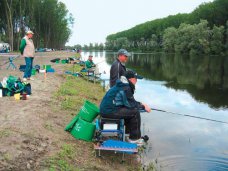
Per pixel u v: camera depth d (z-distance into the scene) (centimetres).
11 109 968
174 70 3762
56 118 960
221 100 1738
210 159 835
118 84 793
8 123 822
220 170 769
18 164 611
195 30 7881
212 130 1108
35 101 1109
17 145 688
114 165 748
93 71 2069
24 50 1499
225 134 1064
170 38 9869
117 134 793
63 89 1438
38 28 8638
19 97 1123
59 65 2764
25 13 7369
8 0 6191
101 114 800
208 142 972
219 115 1375
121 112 786
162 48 12038
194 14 9756
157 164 795
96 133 812
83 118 874
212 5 9119
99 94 1642
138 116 804
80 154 744
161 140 977
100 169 700
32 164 625
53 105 1103
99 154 759
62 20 10594
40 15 8819
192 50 8075
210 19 8944
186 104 1619
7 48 5159
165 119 1232
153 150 889
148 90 2042
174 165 793
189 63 5122
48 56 4756
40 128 824
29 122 852
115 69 950
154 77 2917
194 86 2314
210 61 5584
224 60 5816
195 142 969
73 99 1291
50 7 9062
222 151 898
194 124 1178
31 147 696
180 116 1295
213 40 7681
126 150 734
